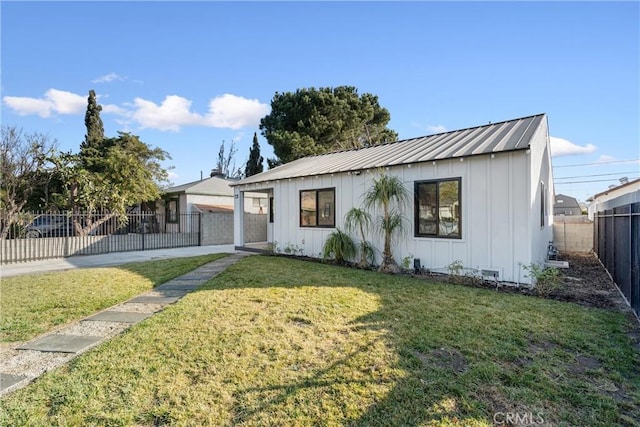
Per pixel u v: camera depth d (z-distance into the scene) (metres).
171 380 2.92
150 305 5.39
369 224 8.94
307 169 11.31
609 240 8.01
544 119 9.14
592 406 2.57
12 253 10.99
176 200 20.14
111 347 3.59
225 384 2.85
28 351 3.63
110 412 2.49
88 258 11.76
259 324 4.22
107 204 14.88
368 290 5.98
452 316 4.54
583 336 3.88
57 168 14.08
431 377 2.94
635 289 4.93
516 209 6.64
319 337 3.81
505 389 2.77
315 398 2.64
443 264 7.61
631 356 3.40
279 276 7.26
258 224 17.30
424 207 7.96
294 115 23.47
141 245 14.48
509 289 6.43
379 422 2.37
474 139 8.36
